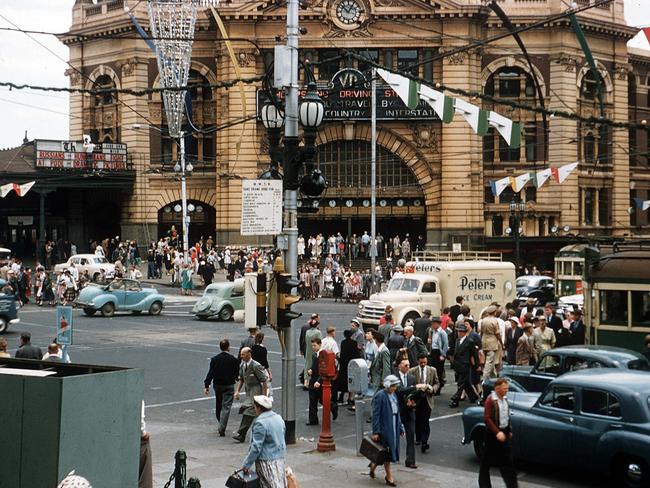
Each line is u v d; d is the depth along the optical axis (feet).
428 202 222.89
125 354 105.81
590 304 87.97
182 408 76.69
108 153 229.04
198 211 239.50
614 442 50.90
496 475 56.49
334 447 61.31
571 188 227.20
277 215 61.72
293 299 61.77
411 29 219.20
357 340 80.02
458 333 78.43
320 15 218.38
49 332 126.00
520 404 56.59
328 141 223.10
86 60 242.37
